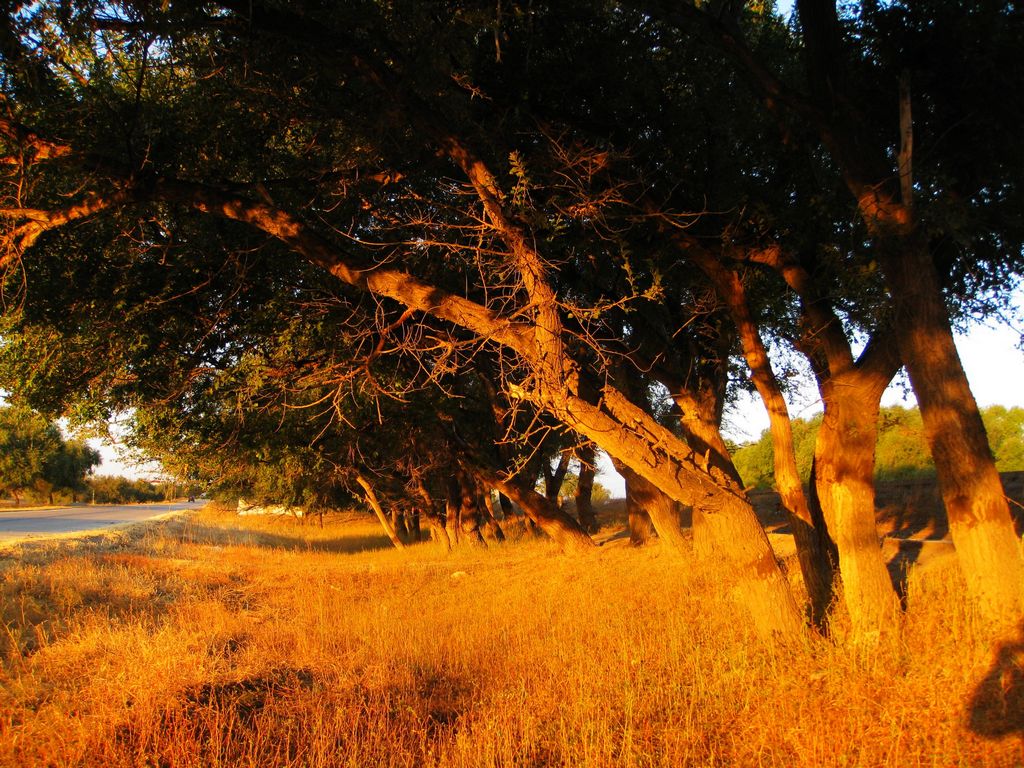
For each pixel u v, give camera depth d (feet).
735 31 25.62
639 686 22.50
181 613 36.94
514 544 80.89
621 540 67.97
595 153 29.17
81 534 82.48
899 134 28.94
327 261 26.20
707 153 31.91
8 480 239.71
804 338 28.14
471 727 20.66
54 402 40.16
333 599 46.78
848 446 25.84
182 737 19.16
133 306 34.60
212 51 27.53
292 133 33.42
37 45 23.24
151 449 56.03
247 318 38.29
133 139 28.89
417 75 25.22
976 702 17.89
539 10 29.66
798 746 17.44
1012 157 26.81
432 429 62.95
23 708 20.17
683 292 38.50
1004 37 25.22
